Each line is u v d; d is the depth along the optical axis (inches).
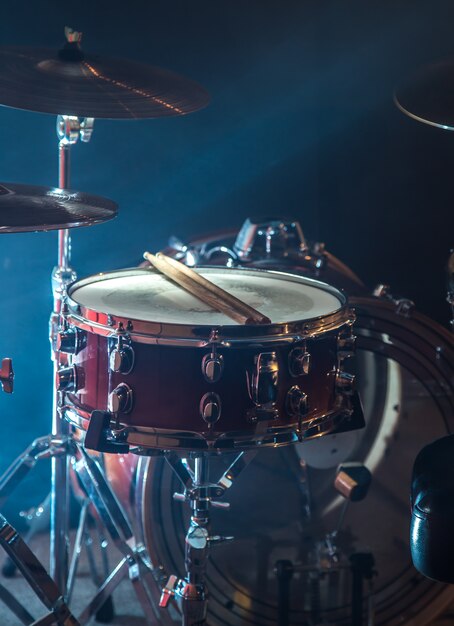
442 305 116.6
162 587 81.0
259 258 96.7
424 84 83.0
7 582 99.3
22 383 111.9
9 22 104.3
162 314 68.8
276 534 89.7
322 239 117.4
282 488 89.7
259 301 74.2
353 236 116.8
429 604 91.4
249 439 65.4
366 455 92.0
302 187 116.6
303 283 80.7
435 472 69.6
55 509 85.0
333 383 70.4
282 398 65.9
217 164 114.2
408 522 92.7
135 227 113.1
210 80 112.2
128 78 79.3
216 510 88.3
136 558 80.6
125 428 65.6
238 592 88.7
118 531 80.2
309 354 66.5
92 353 67.3
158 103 78.1
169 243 103.6
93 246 111.9
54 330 80.0
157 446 65.1
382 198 116.0
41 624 75.9
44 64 77.7
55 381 80.5
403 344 90.7
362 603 88.9
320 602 90.9
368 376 91.0
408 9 111.7
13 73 75.5
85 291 74.8
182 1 109.3
